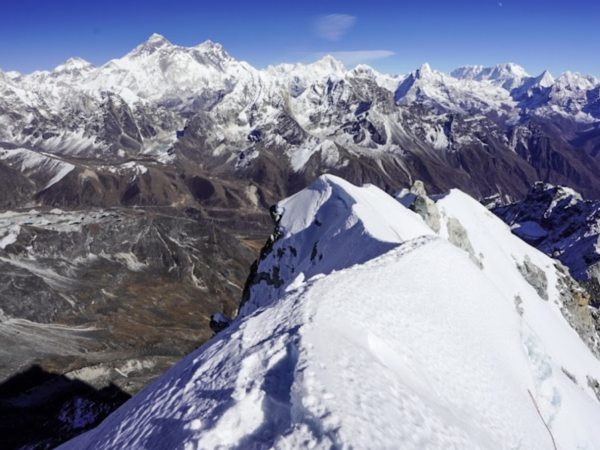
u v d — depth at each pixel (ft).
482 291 94.32
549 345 179.63
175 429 38.58
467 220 241.96
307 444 32.50
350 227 157.99
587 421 95.14
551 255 500.74
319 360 42.57
